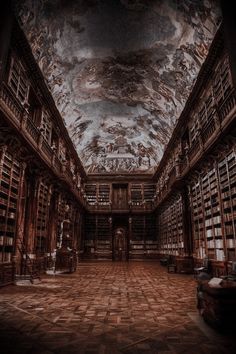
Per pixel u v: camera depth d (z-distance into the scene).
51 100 13.20
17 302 5.91
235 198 8.05
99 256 25.34
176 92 14.73
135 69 14.92
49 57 12.21
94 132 23.00
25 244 11.12
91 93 17.28
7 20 7.41
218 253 9.32
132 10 11.23
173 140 17.02
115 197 27.12
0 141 8.40
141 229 25.91
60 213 16.50
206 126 9.97
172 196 17.83
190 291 7.59
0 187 8.23
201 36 10.62
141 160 27.14
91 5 10.91
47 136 13.70
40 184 12.47
